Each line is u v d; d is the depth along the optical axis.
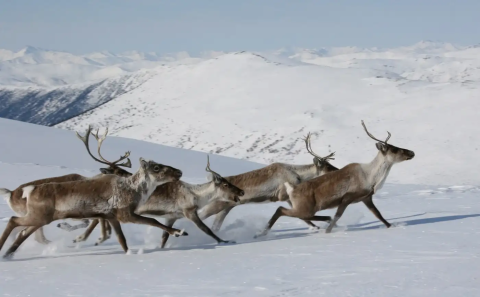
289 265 9.50
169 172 11.81
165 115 143.38
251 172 14.25
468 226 12.90
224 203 14.00
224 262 10.05
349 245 11.03
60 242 12.95
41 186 11.42
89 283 8.82
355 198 13.26
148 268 9.80
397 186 28.20
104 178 11.61
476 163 63.19
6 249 12.27
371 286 7.94
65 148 40.50
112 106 167.12
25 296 8.16
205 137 113.75
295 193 13.37
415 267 8.95
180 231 11.62
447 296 7.36
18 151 37.84
